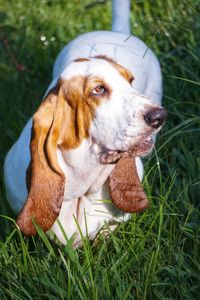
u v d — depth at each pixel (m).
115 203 5.36
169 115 6.78
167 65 7.33
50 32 8.23
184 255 5.40
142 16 8.02
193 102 6.86
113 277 5.08
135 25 7.86
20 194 5.52
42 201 5.10
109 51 6.16
